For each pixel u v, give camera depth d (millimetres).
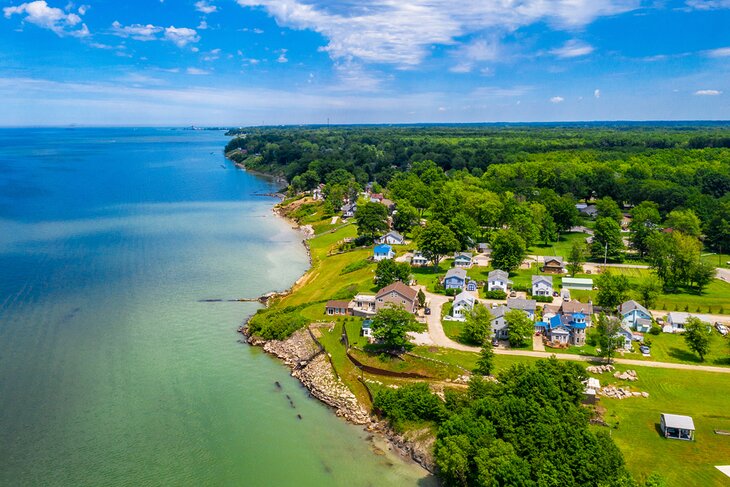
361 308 93938
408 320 80000
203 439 62000
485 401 57250
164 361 80625
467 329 83000
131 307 101125
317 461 58969
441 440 54688
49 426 63500
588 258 131250
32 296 105188
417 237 131000
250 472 56594
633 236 137375
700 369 74750
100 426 63750
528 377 60406
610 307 95500
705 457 54969
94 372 76438
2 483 53812
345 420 67250
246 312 100500
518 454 51562
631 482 45812
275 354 84438
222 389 73438
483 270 119625
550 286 103062
